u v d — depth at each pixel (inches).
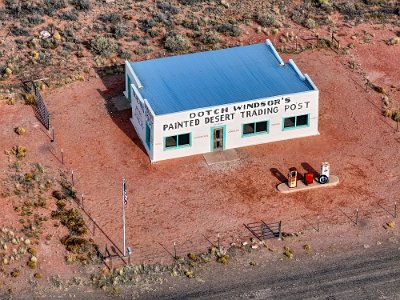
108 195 2623.0
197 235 2496.3
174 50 3292.3
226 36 3388.3
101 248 2445.9
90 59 3235.7
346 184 2677.2
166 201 2608.3
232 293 2329.0
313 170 2728.8
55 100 3021.7
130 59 3240.7
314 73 3179.1
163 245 2461.9
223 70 2910.9
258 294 2326.5
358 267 2409.0
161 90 2810.0
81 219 2527.1
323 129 2901.1
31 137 2837.1
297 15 3501.5
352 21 3491.6
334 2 3599.9
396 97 3068.4
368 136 2881.4
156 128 2687.0
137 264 2400.3
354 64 3228.3
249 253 2443.4
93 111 2970.0
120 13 3484.3
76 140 2837.1
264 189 2655.0
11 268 2379.4
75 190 2635.3
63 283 2345.0
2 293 2314.2
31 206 2564.0
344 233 2513.5
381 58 3277.6
